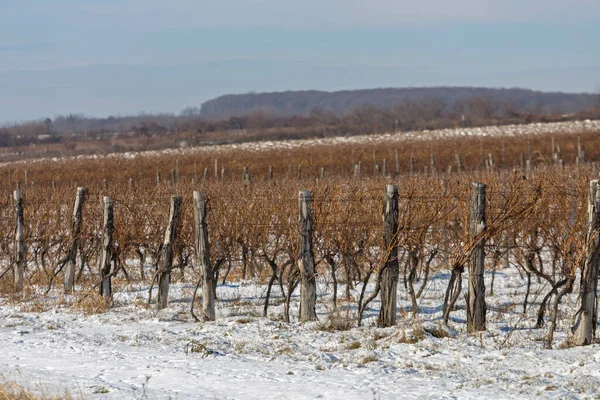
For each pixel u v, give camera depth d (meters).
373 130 139.75
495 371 11.30
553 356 11.97
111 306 19.39
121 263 22.06
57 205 26.22
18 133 192.25
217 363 12.34
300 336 14.56
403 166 67.50
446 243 20.80
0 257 25.75
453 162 68.19
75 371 11.94
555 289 13.34
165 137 142.12
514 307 17.61
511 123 136.88
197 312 17.95
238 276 24.34
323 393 10.25
